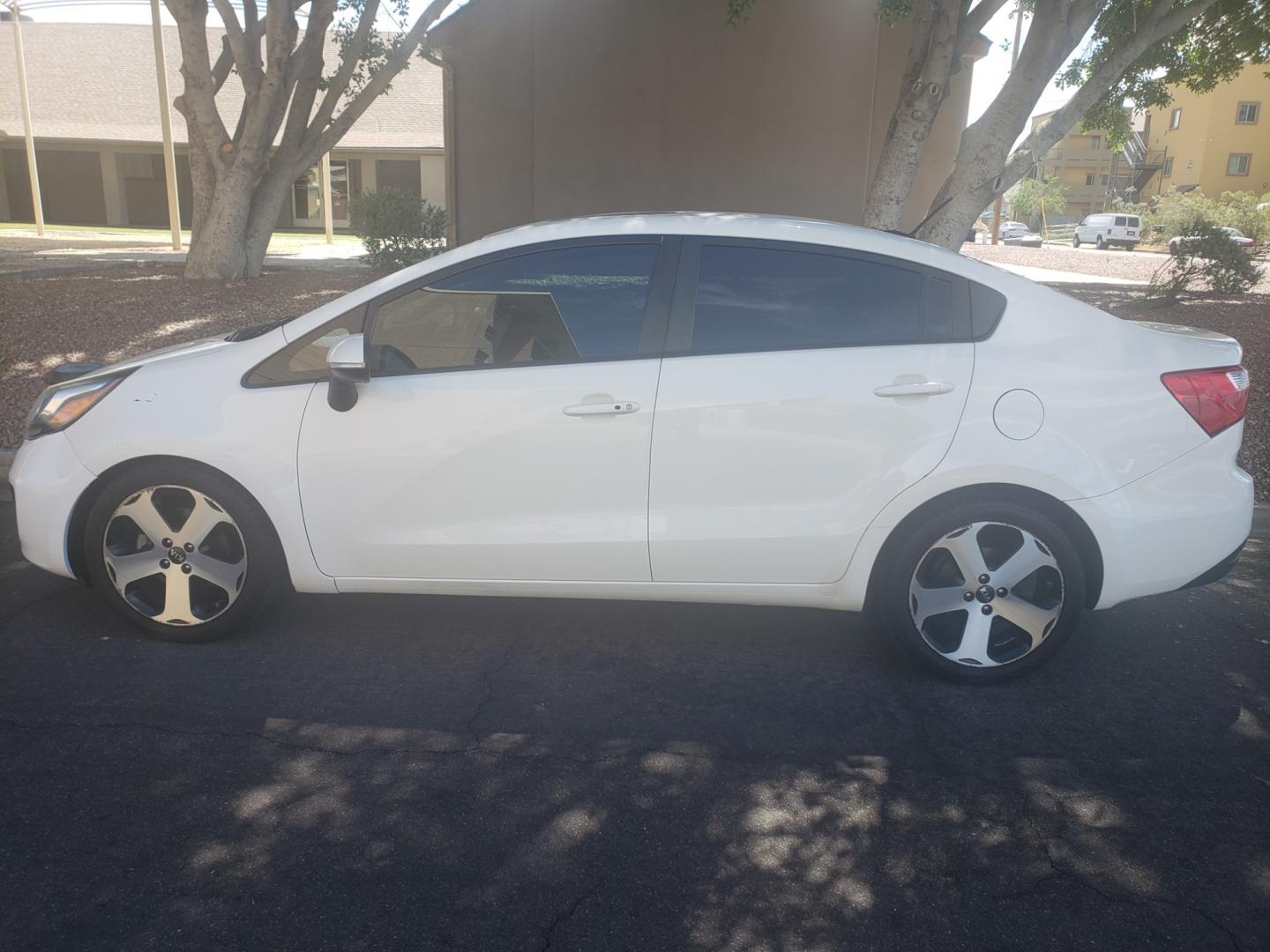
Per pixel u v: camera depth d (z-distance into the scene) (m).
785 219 4.07
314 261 18.69
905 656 4.11
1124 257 36.62
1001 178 10.60
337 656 4.09
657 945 2.53
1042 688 3.97
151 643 4.14
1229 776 3.37
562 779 3.26
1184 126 61.00
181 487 3.96
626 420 3.82
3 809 2.99
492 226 16.66
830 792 3.22
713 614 4.63
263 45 19.70
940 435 3.77
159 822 2.96
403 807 3.07
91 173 33.78
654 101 16.28
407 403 3.89
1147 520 3.80
